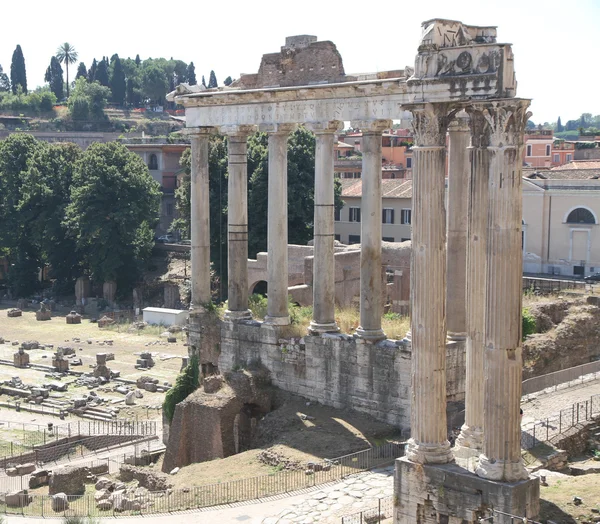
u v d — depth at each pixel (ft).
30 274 412.16
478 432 111.65
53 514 141.49
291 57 162.61
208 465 147.74
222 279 319.27
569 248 301.22
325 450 142.20
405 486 105.19
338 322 172.24
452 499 100.89
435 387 103.91
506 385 97.09
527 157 524.93
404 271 244.83
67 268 404.36
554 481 112.57
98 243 377.09
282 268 167.32
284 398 164.25
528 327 177.78
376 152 151.23
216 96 168.35
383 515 117.08
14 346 308.81
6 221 409.49
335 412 155.94
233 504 128.16
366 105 150.00
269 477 135.23
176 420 163.94
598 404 144.05
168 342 309.83
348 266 245.86
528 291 227.20
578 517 100.48
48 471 170.19
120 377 260.62
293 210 311.27
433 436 104.58
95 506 144.25
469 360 112.06
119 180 375.45
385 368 150.20
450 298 143.74
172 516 126.52
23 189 403.75
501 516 96.48
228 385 164.96
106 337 320.91
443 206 102.53
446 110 101.40
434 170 101.35
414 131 102.37
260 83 167.43
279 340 166.20
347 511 120.26
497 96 95.55
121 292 387.55
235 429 161.68
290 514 121.29
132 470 155.33
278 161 164.86
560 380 157.69
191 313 179.22
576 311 189.88
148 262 396.37
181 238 462.19
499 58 95.55
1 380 260.21
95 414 224.33
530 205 307.99
